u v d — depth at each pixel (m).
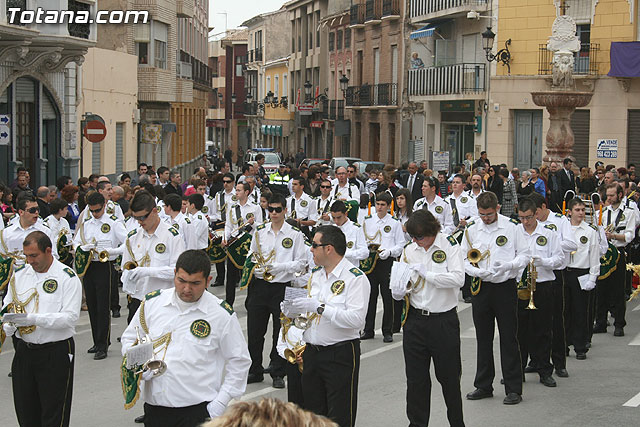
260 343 10.95
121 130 34.81
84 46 25.59
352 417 7.89
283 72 79.50
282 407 3.25
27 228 12.90
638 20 33.66
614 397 10.41
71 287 8.07
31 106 26.02
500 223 10.10
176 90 43.41
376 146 52.22
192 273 6.23
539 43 36.25
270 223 10.85
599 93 34.44
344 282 7.78
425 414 8.88
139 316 6.46
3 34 21.70
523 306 10.73
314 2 67.00
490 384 10.38
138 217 10.44
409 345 8.82
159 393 6.30
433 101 42.59
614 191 14.12
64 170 27.69
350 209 17.09
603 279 13.88
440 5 40.66
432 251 8.79
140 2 37.81
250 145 94.19
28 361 8.02
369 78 52.47
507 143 37.28
